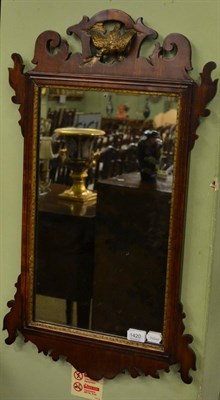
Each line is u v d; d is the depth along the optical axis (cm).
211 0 109
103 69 117
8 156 127
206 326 119
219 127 112
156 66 113
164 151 143
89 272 131
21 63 122
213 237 116
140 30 114
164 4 112
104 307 128
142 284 124
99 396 130
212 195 114
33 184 125
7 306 133
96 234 133
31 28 121
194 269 118
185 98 112
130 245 128
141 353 122
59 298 132
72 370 131
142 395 127
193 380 121
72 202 138
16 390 138
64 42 119
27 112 122
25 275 128
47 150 140
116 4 115
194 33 111
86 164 160
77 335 127
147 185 134
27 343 134
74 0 117
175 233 116
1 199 130
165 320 120
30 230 126
